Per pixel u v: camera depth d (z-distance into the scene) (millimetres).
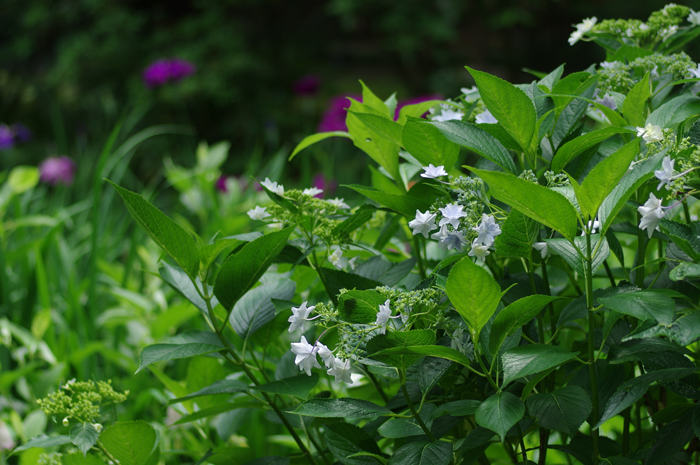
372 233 1505
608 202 1172
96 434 1306
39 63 10492
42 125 9180
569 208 1142
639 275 1286
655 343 1217
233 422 1506
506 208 1287
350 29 10406
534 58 10453
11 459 1710
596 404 1203
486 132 1231
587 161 1282
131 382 1984
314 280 1485
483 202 1229
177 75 6914
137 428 1297
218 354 1377
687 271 1119
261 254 1244
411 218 1294
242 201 3412
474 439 1210
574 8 10023
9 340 2031
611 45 1422
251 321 1321
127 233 3854
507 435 1278
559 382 1340
